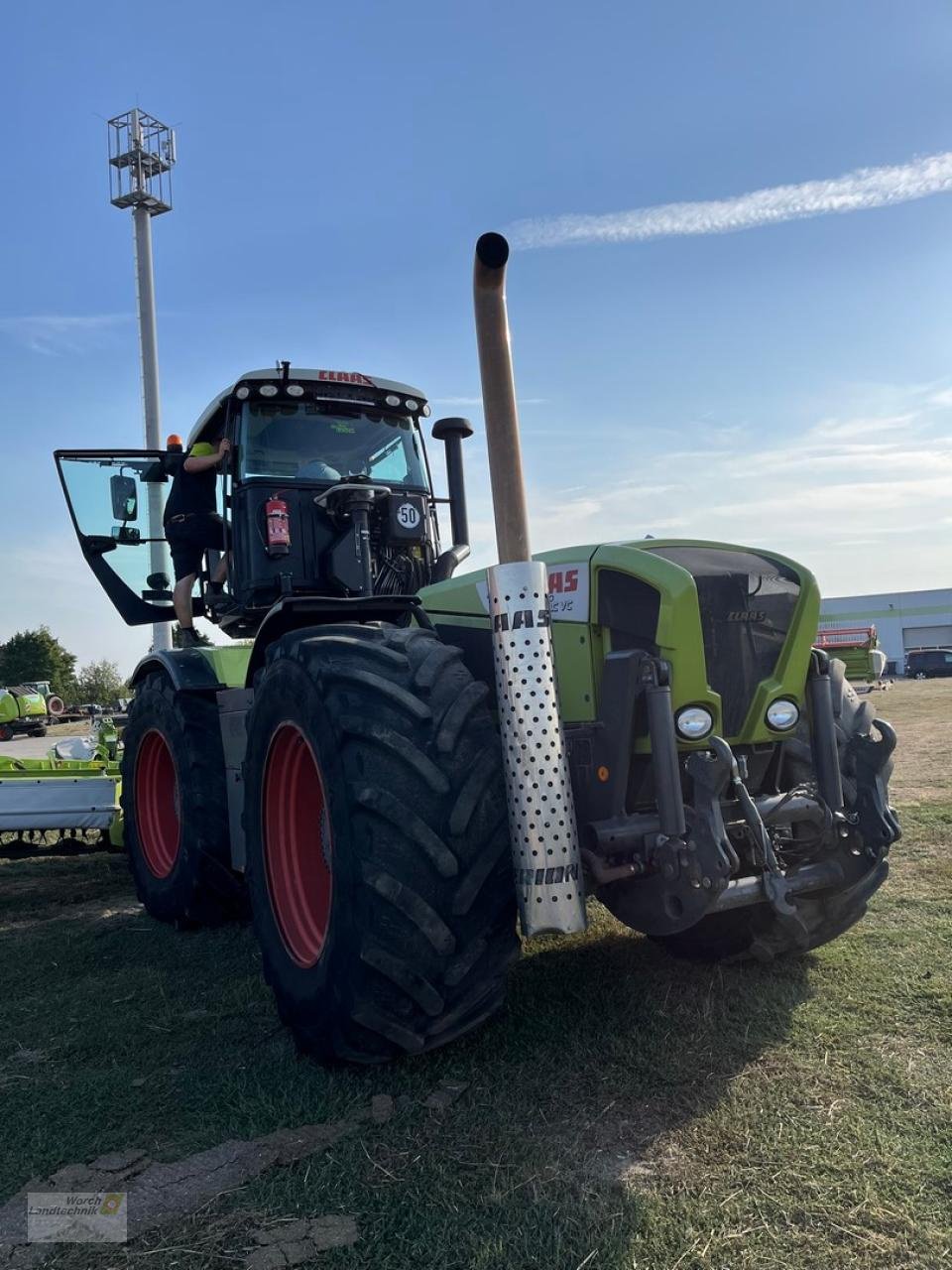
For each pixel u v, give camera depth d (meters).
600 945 3.91
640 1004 3.20
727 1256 1.89
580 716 3.04
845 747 3.17
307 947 3.15
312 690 2.92
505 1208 2.08
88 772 6.23
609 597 3.00
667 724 2.73
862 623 60.03
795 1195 2.09
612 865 2.76
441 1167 2.26
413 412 5.00
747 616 3.04
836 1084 2.58
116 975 4.01
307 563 4.43
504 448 2.81
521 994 3.35
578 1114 2.48
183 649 5.00
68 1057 3.11
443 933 2.58
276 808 3.39
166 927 4.89
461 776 2.69
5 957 4.36
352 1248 1.98
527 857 2.64
